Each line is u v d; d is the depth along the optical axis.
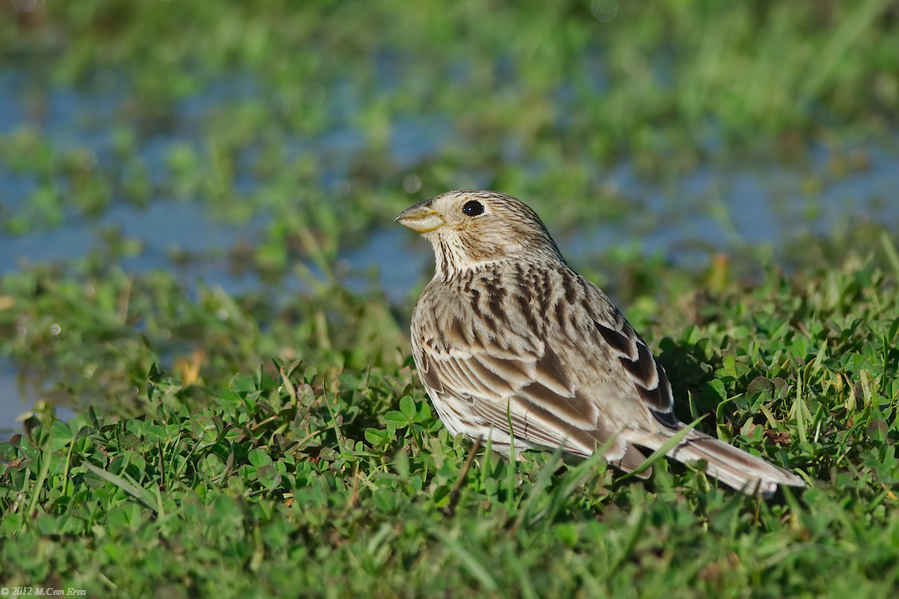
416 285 14.15
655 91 18.06
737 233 14.85
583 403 8.13
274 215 16.00
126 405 10.55
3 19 21.27
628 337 8.56
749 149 16.98
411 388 9.63
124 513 7.80
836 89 17.78
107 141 17.89
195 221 15.86
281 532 7.40
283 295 13.95
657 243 14.80
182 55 20.17
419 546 7.29
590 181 16.25
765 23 19.42
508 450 8.53
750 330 10.24
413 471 8.46
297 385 9.64
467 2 21.14
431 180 16.34
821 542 7.06
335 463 8.67
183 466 8.58
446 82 19.39
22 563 7.25
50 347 12.71
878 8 17.98
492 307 8.90
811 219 14.94
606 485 7.87
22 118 18.64
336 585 6.82
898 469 7.74
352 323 13.02
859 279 11.00
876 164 16.45
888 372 9.12
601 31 20.47
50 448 8.88
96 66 20.19
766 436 8.52
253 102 18.94
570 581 6.72
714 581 6.71
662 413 8.05
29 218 15.73
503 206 10.27
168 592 6.80
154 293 13.94
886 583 6.50
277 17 21.06
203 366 11.95
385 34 21.09
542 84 18.52
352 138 17.97
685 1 20.17
